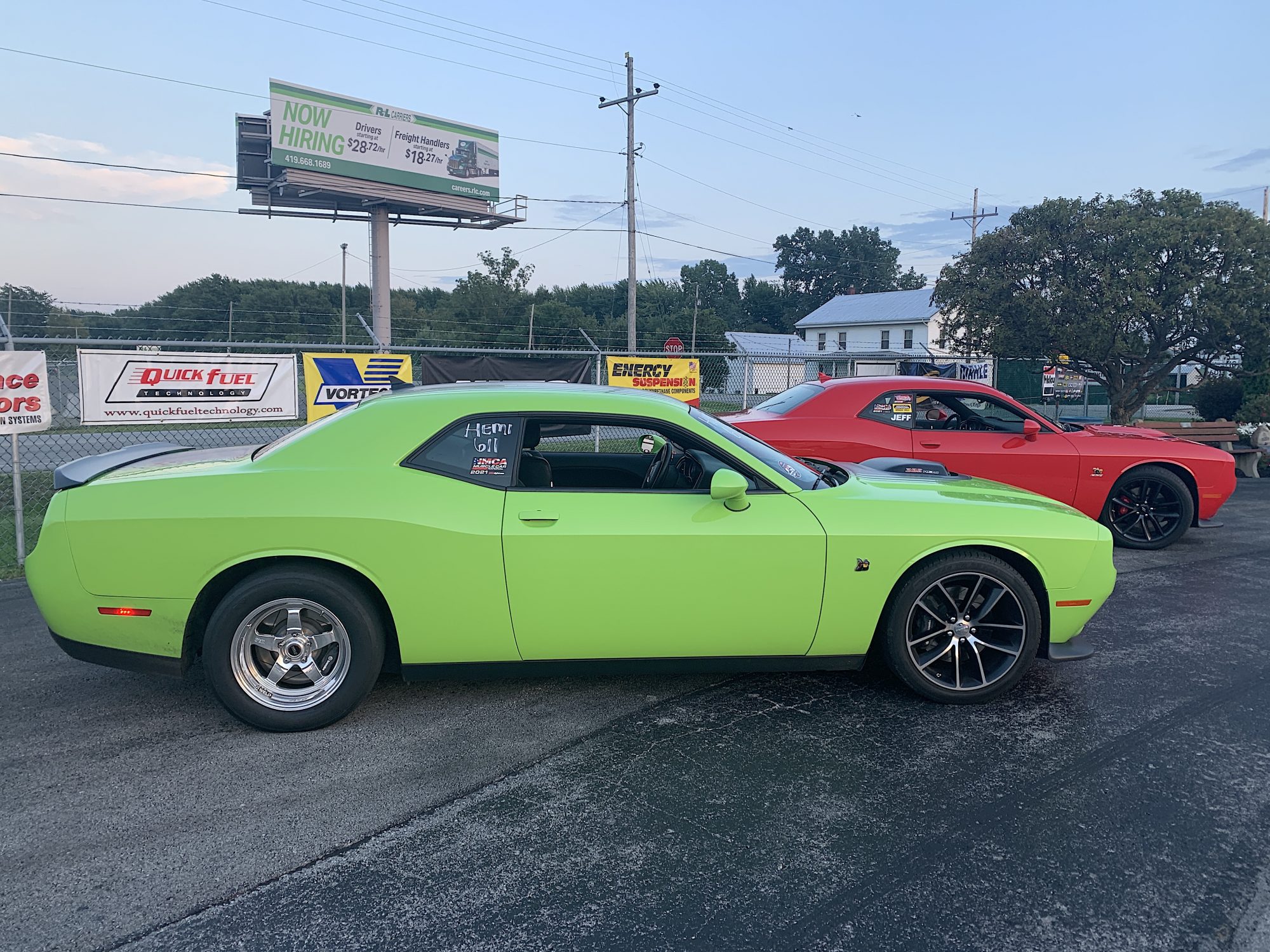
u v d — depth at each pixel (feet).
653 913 8.00
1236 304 41.63
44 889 8.34
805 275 299.79
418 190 118.42
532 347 149.59
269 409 26.94
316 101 107.04
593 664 12.30
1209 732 12.05
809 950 7.50
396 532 11.41
